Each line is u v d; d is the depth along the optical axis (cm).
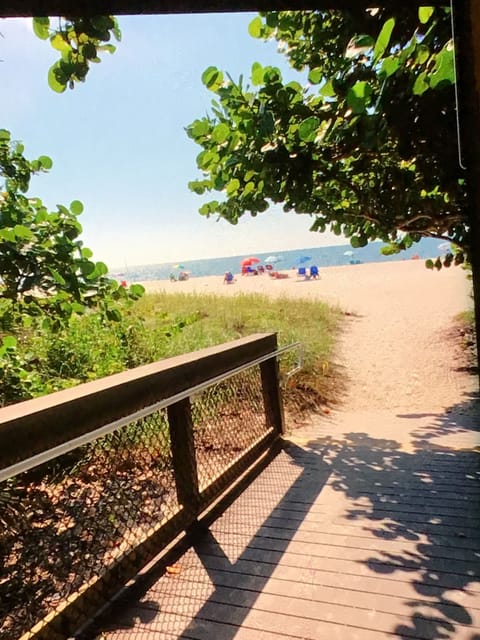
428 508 254
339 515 253
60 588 181
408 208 310
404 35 212
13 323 300
